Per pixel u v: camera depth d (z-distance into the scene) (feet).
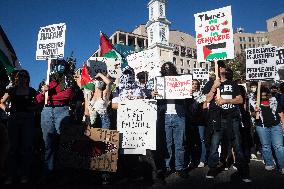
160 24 184.65
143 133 19.02
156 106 19.29
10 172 17.75
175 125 20.12
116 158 17.85
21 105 18.34
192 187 16.58
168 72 21.36
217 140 18.86
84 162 17.75
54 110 18.39
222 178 19.08
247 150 23.11
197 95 25.34
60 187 16.85
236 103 18.13
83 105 24.62
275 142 21.40
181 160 19.77
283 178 18.65
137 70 26.68
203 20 22.33
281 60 28.04
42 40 23.25
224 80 19.08
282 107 21.80
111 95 23.40
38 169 22.56
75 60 64.90
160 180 17.48
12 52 24.95
